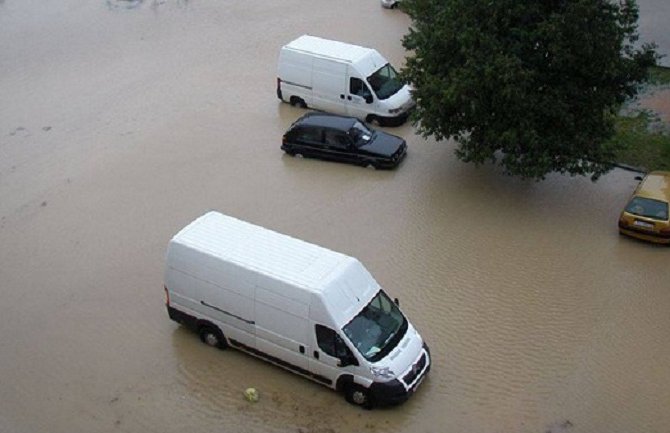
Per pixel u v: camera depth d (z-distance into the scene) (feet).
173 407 50.34
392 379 47.14
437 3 75.25
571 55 63.98
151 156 81.41
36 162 81.61
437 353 53.36
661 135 77.51
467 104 65.41
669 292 58.03
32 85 99.30
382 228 67.26
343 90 84.43
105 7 125.08
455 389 50.47
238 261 50.49
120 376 53.21
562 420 48.01
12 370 54.49
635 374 51.16
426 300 58.39
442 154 77.92
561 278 60.03
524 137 64.54
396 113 82.74
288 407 49.55
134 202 73.51
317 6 120.16
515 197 70.38
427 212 69.00
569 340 54.19
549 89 65.62
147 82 98.32
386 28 109.70
